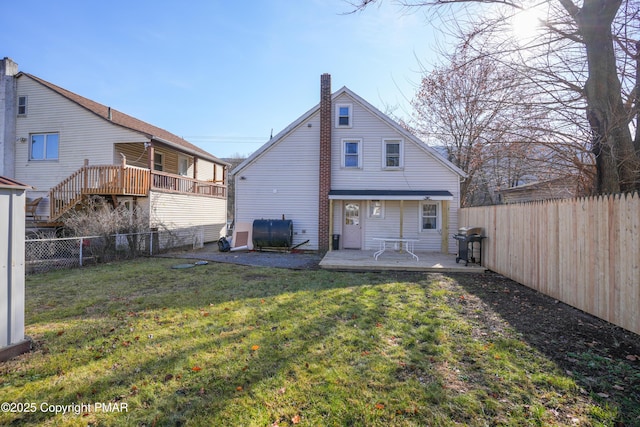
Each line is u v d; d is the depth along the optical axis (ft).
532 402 8.52
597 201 15.43
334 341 12.37
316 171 43.65
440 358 11.05
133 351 11.43
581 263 16.57
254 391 8.96
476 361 10.84
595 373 10.03
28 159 48.65
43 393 8.83
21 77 49.14
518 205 23.12
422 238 41.98
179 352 11.37
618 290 14.07
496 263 26.58
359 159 43.04
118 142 46.26
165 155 58.34
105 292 19.98
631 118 18.99
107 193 40.63
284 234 41.01
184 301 17.88
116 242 34.50
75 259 29.48
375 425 7.63
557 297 18.56
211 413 8.04
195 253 40.52
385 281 23.47
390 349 11.72
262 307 16.76
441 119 60.29
